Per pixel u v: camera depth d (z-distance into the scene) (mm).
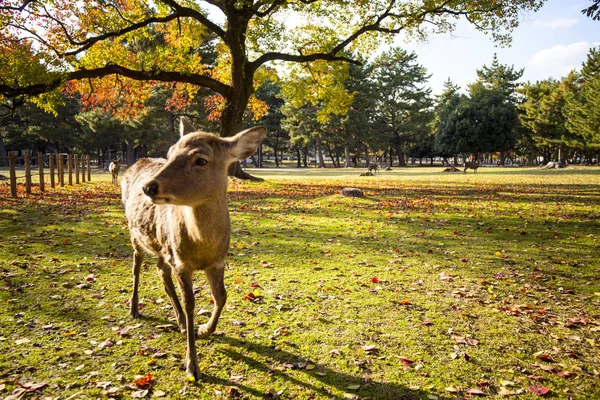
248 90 20969
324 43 22391
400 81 66125
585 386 3330
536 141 65500
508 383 3350
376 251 7500
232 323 4375
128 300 4980
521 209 13055
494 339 4113
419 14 19141
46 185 19156
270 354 3764
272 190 18188
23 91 14539
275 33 20734
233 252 7309
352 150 71875
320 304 4941
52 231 8609
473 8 18891
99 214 10977
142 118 41250
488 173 38656
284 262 6719
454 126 61062
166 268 4094
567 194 17953
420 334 4195
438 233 9156
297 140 60625
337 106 24844
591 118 42969
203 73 24984
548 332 4277
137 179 4391
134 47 32812
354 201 14297
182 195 3084
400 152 71125
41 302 4812
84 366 3502
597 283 5773
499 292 5434
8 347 3762
